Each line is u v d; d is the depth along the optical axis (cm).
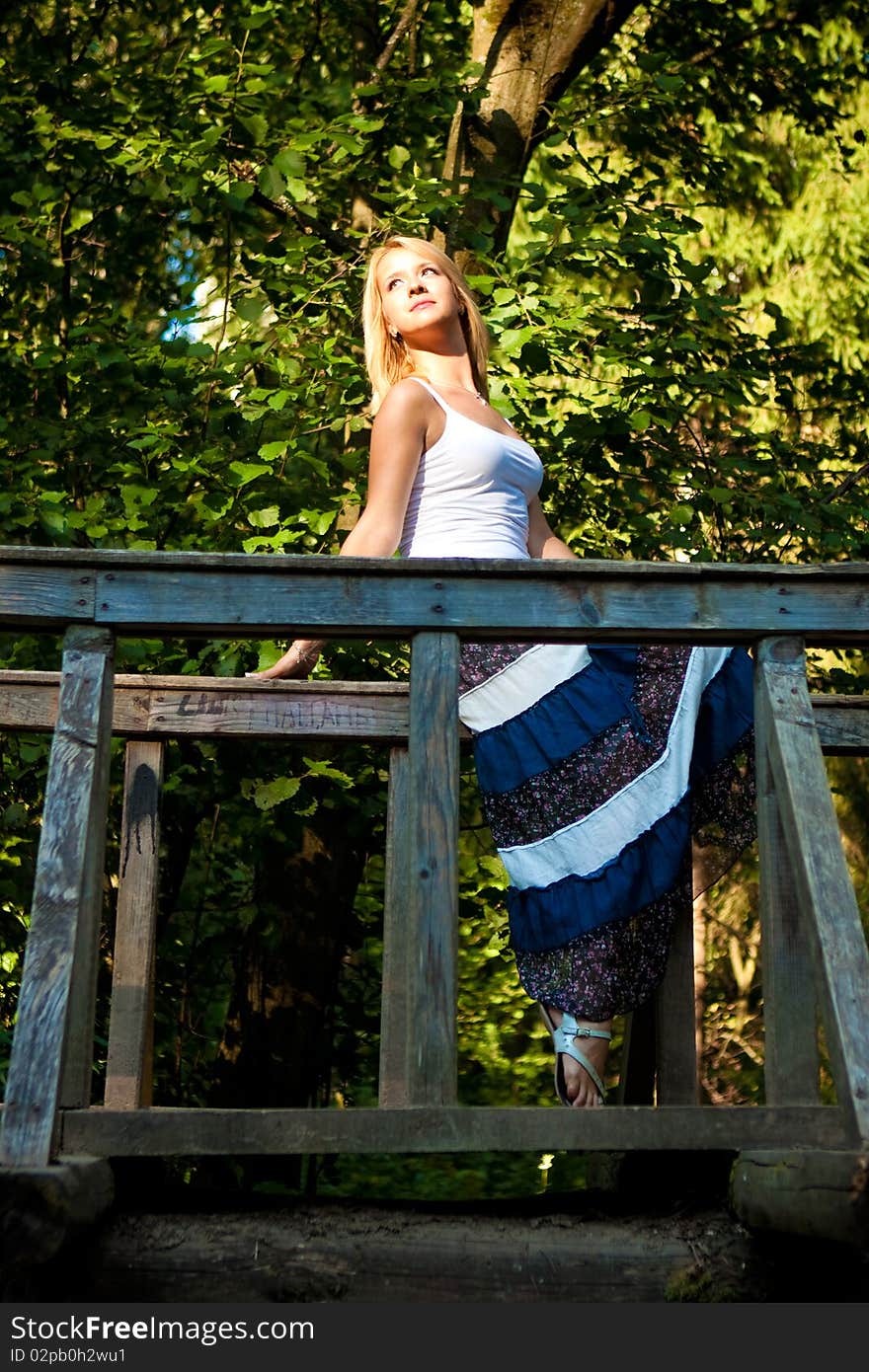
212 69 600
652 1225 235
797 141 977
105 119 555
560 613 248
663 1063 293
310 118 578
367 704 343
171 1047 556
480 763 284
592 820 273
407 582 248
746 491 564
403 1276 228
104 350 488
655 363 534
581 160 575
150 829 339
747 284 1008
